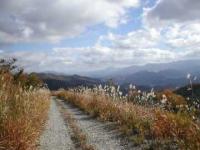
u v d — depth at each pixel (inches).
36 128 548.7
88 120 861.8
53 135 630.5
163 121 562.9
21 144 390.9
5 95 440.1
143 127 629.0
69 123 791.1
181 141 474.0
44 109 888.3
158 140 534.9
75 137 603.2
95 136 623.8
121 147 529.3
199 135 458.0
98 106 991.0
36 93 861.2
